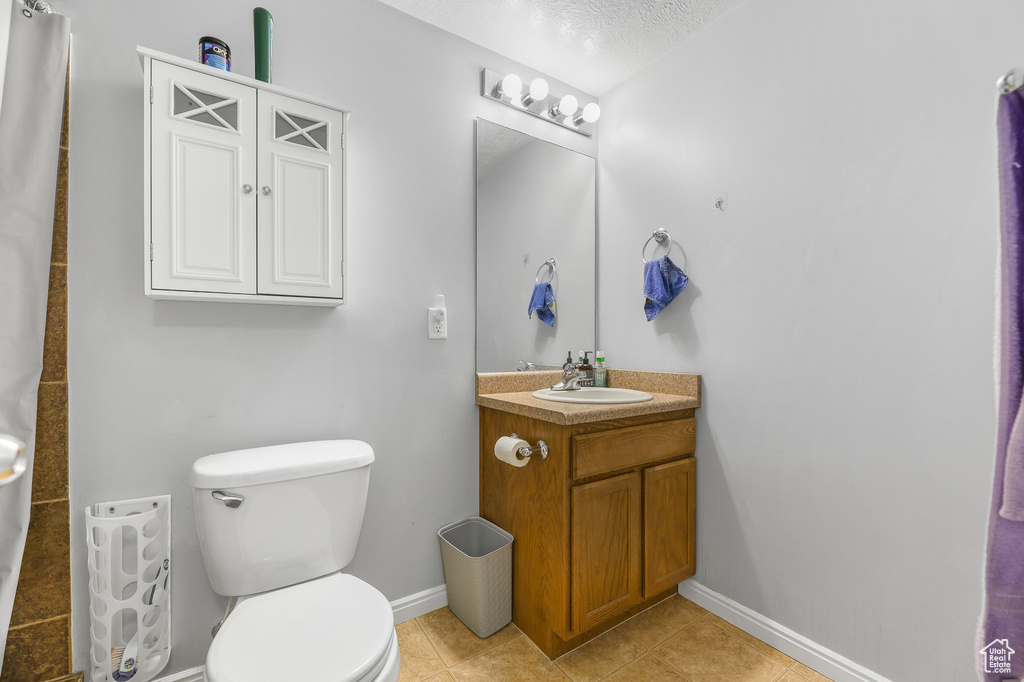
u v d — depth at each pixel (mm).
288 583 1303
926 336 1292
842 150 1463
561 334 2238
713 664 1542
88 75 1259
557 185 2236
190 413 1392
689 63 1945
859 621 1426
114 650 1242
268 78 1374
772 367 1647
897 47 1345
